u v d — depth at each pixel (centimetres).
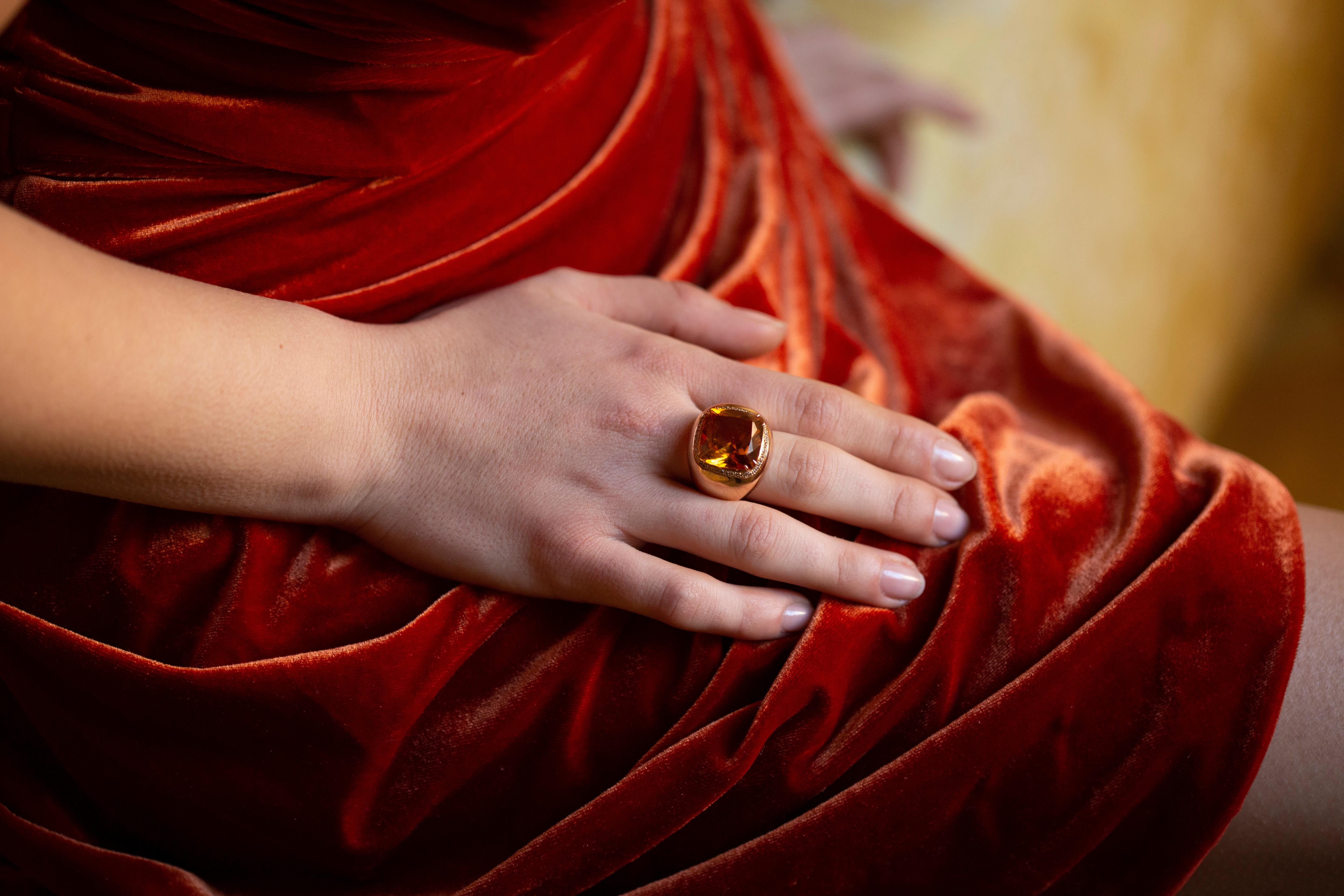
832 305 69
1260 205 169
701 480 55
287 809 56
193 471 53
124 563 55
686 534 56
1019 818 56
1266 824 56
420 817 57
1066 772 55
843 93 121
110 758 56
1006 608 56
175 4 53
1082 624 56
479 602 57
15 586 56
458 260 59
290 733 55
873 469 57
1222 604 56
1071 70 148
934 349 70
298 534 57
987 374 68
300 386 54
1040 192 139
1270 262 172
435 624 56
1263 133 172
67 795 59
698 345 61
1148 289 146
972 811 56
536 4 52
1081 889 56
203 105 54
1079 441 63
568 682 56
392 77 55
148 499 54
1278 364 171
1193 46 163
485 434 56
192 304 53
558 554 56
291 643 56
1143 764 55
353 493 56
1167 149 155
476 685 57
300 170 56
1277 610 56
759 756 56
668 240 68
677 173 68
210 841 57
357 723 55
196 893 56
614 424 56
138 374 51
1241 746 55
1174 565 56
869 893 56
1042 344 68
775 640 56
